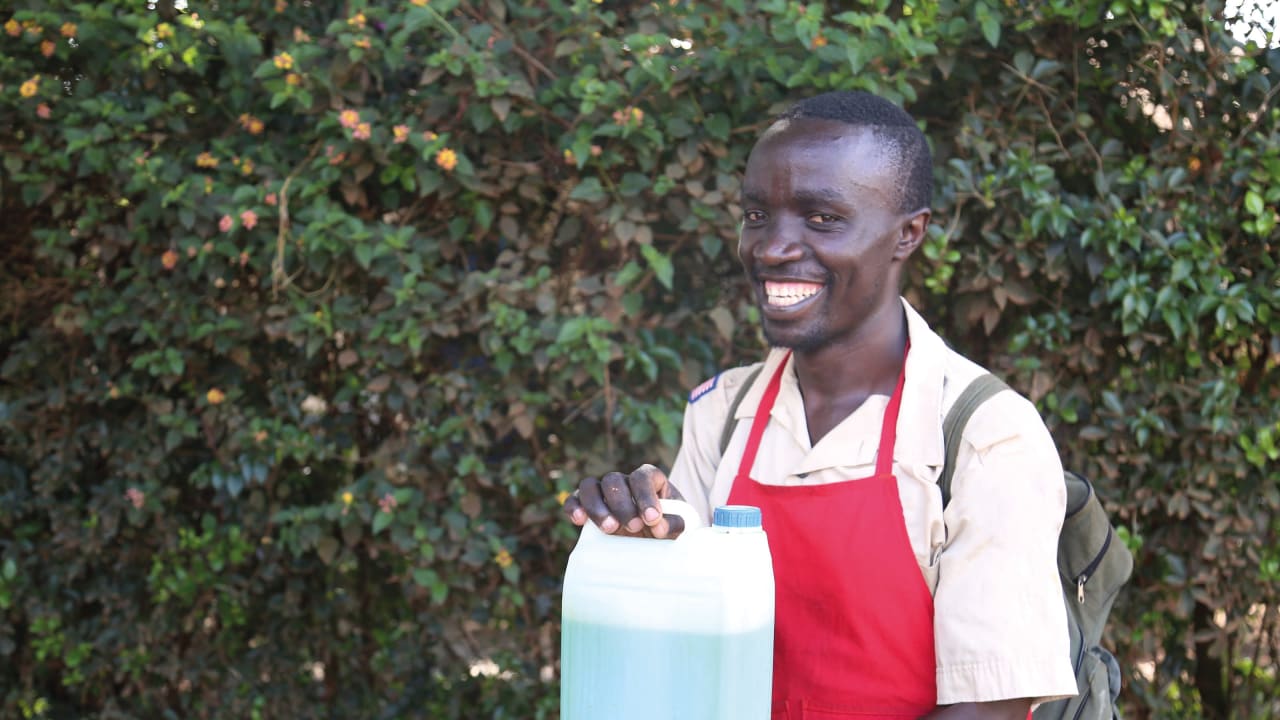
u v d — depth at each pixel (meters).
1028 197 2.52
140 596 3.27
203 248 2.75
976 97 2.66
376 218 2.90
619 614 1.25
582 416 2.84
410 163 2.70
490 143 2.72
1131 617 2.87
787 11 2.42
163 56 2.76
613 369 2.78
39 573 3.31
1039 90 2.62
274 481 3.11
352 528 2.88
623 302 2.63
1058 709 1.52
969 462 1.35
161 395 3.08
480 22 2.65
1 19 2.88
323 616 3.17
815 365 1.50
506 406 2.88
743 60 2.49
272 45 2.98
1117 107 2.67
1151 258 2.57
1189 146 2.64
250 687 3.22
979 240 2.67
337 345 3.02
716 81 2.58
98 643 3.24
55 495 3.33
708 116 2.60
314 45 2.65
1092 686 1.53
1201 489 2.74
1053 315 2.70
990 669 1.28
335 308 2.77
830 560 1.39
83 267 3.12
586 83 2.48
